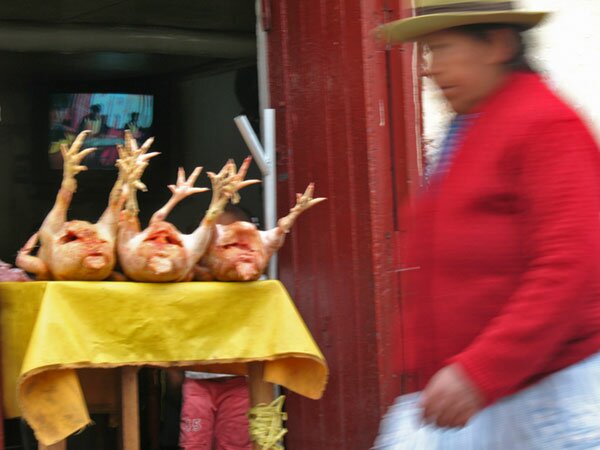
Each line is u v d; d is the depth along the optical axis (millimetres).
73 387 3660
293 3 4973
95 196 5914
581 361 2281
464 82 2391
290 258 5000
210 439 4918
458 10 2375
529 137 2217
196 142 5961
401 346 3941
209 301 3887
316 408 4910
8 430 5289
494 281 2271
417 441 2467
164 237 3854
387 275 4625
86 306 3709
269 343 3941
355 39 4660
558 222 2129
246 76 5742
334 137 4773
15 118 5848
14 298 3793
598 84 5297
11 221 5797
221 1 5605
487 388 2117
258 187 5789
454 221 2314
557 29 5234
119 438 4516
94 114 5930
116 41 5707
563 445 2264
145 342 3789
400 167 4684
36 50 5734
